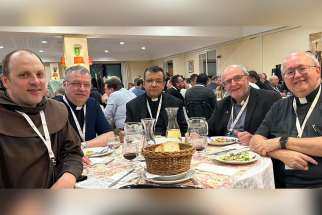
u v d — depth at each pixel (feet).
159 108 9.05
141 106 9.14
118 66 53.42
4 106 4.53
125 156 5.10
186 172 4.18
